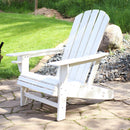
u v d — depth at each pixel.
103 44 5.56
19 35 7.38
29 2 13.39
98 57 3.05
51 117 2.93
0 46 3.52
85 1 11.66
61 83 2.75
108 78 4.44
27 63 3.28
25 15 10.48
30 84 3.03
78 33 3.76
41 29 7.78
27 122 2.76
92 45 3.47
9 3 13.44
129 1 10.03
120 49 5.59
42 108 3.26
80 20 3.83
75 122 2.75
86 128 2.57
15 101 3.53
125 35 6.80
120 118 2.84
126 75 4.44
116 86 4.07
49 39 6.50
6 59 5.70
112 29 5.62
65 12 11.77
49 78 2.98
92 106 3.28
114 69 4.69
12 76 4.90
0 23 8.96
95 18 3.63
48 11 11.88
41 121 2.79
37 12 11.94
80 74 3.42
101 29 3.45
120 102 3.40
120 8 9.80
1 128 2.60
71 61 2.70
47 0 13.00
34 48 5.94
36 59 5.52
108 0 10.72
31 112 3.10
